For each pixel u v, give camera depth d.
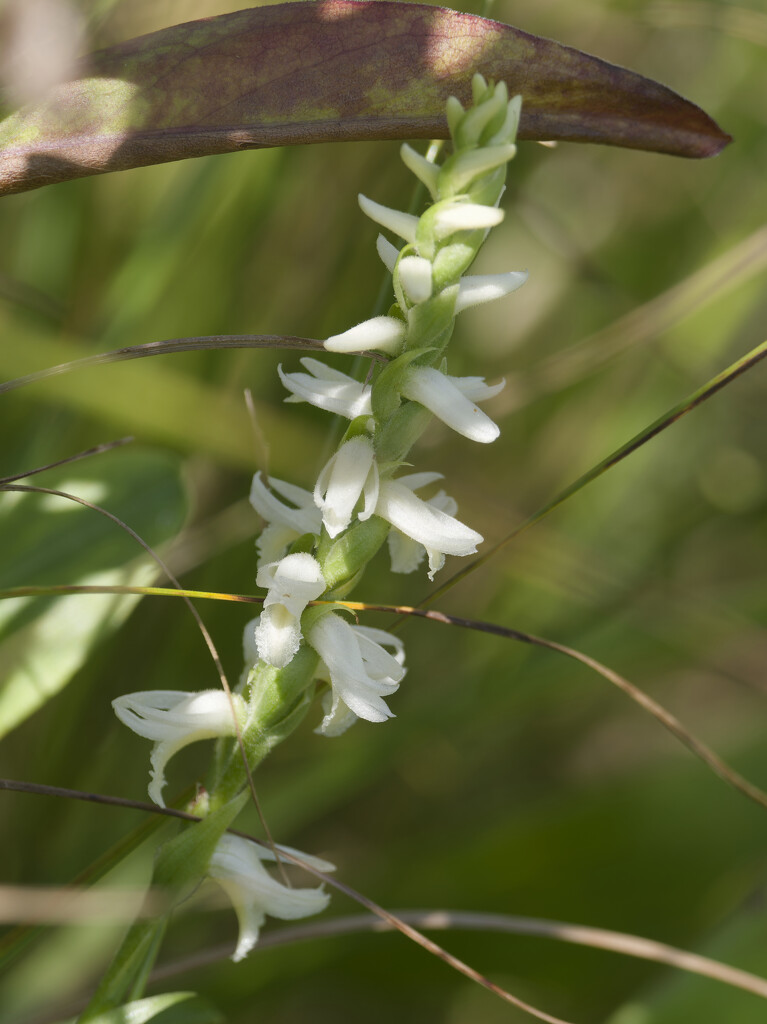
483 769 0.64
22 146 0.34
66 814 0.47
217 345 0.35
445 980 0.50
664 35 0.70
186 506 0.40
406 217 0.33
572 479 0.67
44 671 0.38
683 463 0.73
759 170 0.71
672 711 0.72
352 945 0.50
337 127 0.34
